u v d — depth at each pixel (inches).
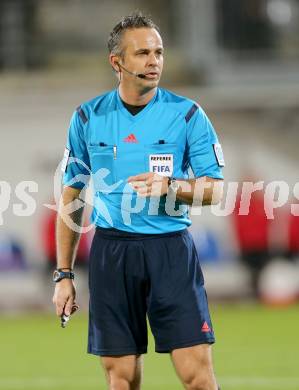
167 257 785.6
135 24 776.9
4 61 2719.0
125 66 778.8
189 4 2723.9
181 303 776.3
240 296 2206.0
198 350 774.5
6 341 1812.3
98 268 800.9
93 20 2881.4
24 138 2176.4
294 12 2741.1
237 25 2721.5
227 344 1704.0
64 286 819.4
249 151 2192.4
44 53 2780.5
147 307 796.0
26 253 2156.7
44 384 1337.4
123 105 796.0
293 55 2694.4
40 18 2829.7
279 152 2185.0
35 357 1604.3
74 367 1491.1
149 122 788.6
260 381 1326.3
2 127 2175.2
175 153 789.9
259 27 2728.8
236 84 2610.7
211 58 2679.6
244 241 2177.7
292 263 2199.8
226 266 2187.5
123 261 791.1
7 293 2186.3
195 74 2657.5
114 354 796.6
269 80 2603.3
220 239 2174.0
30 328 1995.6
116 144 790.5
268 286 2204.7
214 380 783.1
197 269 797.2
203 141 789.9
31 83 2544.3
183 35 2763.3
